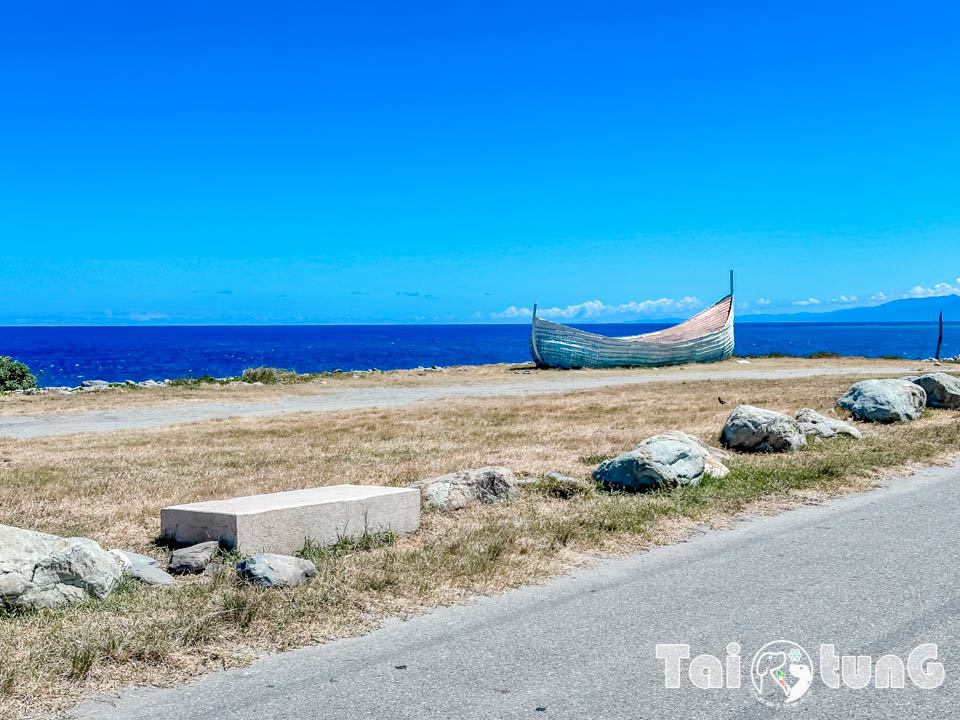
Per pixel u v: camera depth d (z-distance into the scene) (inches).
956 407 712.4
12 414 884.6
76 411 917.8
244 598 220.5
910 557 270.5
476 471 368.5
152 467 482.3
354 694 165.5
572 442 556.7
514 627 205.3
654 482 381.7
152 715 156.9
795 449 495.2
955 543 289.4
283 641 195.6
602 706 159.5
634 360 1846.7
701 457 405.7
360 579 242.8
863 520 329.1
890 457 472.7
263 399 1087.0
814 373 1525.6
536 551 277.4
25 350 5103.3
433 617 214.4
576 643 193.5
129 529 316.5
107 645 187.0
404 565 259.1
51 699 163.3
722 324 2034.9
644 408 820.6
